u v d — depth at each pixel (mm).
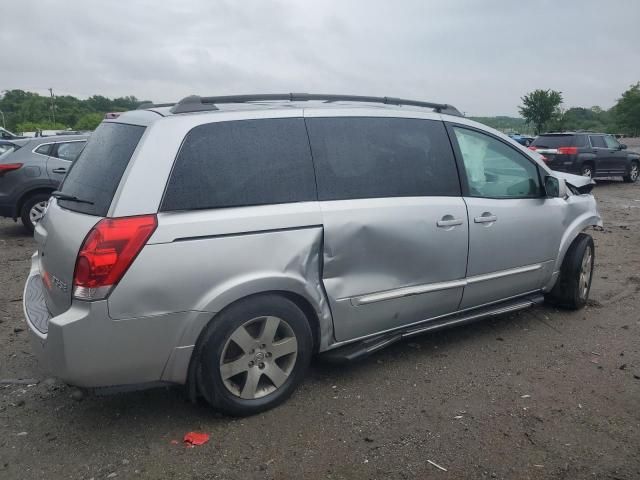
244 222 3338
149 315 3090
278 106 3738
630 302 5770
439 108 4535
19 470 3039
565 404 3695
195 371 3330
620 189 17844
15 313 5543
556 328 5023
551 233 4980
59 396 3836
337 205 3701
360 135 3932
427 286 4141
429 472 3008
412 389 3889
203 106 3535
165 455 3156
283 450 3195
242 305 3355
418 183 4109
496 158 4672
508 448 3213
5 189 9219
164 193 3188
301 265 3518
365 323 3904
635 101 82625
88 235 3061
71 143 9695
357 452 3178
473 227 4332
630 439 3303
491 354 4465
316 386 3918
